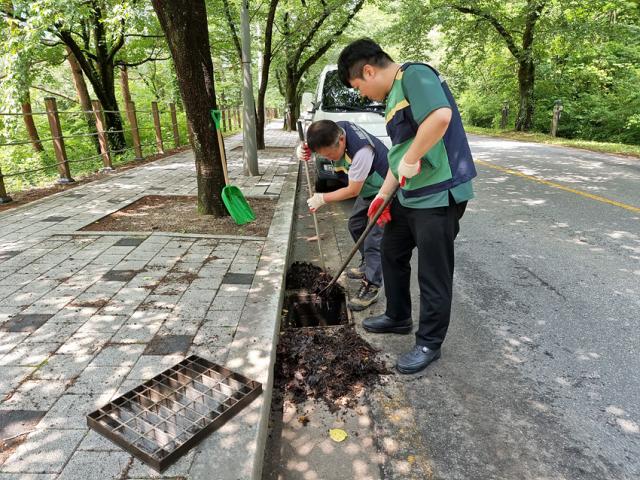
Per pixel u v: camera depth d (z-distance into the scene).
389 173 2.58
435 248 2.47
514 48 16.62
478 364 2.75
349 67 2.37
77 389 2.18
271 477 1.99
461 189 2.39
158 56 14.60
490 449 2.12
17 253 3.92
